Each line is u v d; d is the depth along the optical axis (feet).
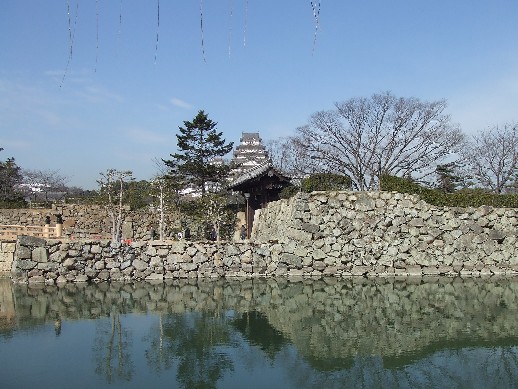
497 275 57.41
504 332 31.30
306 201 58.39
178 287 49.37
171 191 85.20
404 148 98.94
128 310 38.70
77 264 52.34
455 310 37.81
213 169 98.17
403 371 24.71
